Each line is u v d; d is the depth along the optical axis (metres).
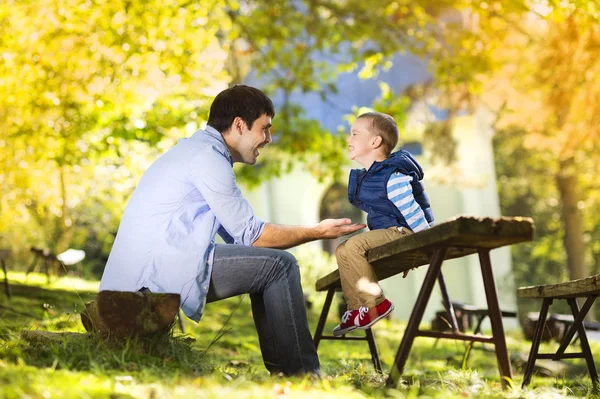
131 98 11.12
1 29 10.80
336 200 26.39
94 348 3.79
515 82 14.71
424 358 7.81
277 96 17.11
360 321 4.04
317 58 16.17
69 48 10.75
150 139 11.52
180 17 10.99
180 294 3.93
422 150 16.39
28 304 8.61
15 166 13.53
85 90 10.77
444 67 12.68
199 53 11.28
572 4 8.74
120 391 3.00
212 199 4.03
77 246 20.31
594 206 24.06
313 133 12.45
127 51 10.59
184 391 3.09
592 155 18.45
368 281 4.04
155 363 3.71
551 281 27.59
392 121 4.56
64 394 2.80
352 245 4.10
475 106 15.60
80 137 11.58
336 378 4.02
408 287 16.20
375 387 3.88
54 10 10.76
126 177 14.59
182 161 4.06
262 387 3.34
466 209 16.41
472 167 16.31
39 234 17.91
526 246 27.94
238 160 4.41
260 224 4.15
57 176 15.41
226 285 4.09
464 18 13.32
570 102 13.34
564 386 4.48
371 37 12.53
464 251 3.61
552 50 12.82
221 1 11.41
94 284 12.80
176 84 11.38
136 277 3.96
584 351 4.41
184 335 4.12
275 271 4.05
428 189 16.61
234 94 4.29
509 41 14.26
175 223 3.99
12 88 11.10
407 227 4.19
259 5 12.61
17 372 3.07
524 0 10.62
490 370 6.71
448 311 4.86
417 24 13.05
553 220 27.52
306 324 4.08
